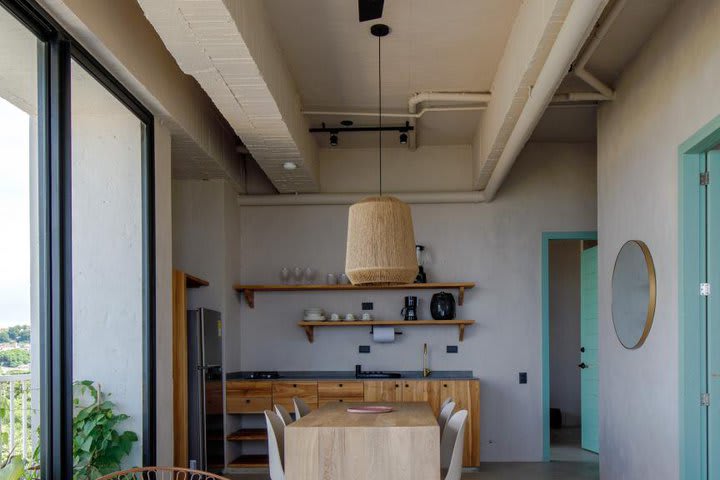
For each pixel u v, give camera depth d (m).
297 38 4.42
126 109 3.99
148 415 4.09
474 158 6.74
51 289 3.09
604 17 4.06
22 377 3.03
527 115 4.21
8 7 2.73
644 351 4.47
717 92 3.38
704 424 3.75
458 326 6.89
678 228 3.87
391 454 3.73
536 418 6.79
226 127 6.04
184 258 6.44
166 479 4.32
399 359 6.91
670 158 4.02
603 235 5.40
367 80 5.21
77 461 3.90
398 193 6.97
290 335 6.97
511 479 5.97
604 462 5.41
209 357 5.80
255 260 7.07
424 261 6.92
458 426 4.04
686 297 3.80
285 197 6.97
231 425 6.54
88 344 4.04
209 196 6.48
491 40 4.50
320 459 3.76
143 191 4.18
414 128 6.19
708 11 3.48
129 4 3.57
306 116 5.91
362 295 6.98
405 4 3.99
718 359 3.76
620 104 5.00
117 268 4.11
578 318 9.10
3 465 2.93
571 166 7.02
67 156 3.12
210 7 2.96
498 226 6.99
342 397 6.40
